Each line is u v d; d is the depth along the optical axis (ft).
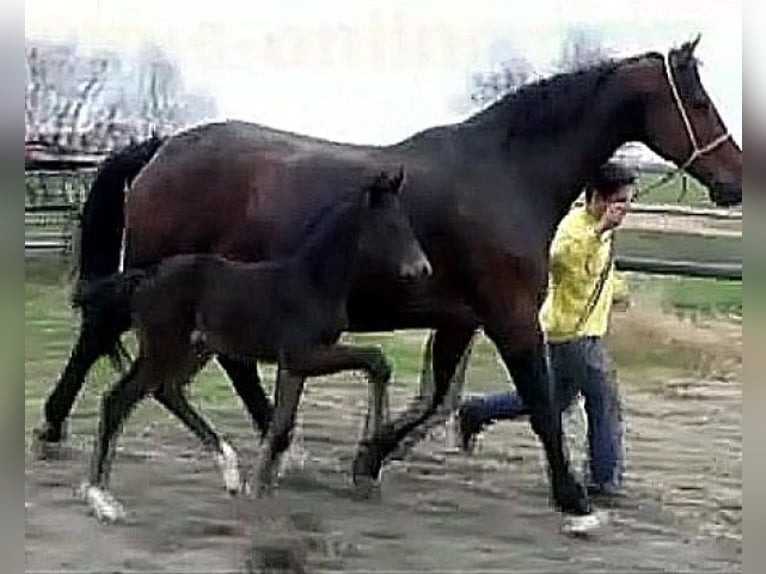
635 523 16.33
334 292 15.28
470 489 17.62
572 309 16.49
